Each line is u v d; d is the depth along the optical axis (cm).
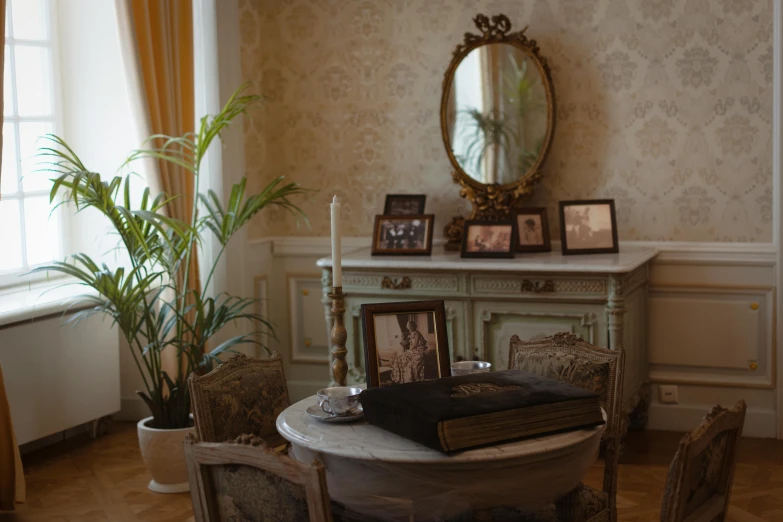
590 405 203
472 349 393
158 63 395
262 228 477
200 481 177
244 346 459
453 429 186
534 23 429
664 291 420
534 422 195
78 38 431
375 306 229
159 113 394
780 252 399
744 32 398
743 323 409
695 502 178
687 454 164
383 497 200
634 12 413
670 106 412
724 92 404
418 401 195
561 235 402
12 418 378
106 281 345
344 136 467
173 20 401
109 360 427
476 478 190
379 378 224
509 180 428
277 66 475
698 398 422
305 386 483
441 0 443
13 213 412
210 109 432
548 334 381
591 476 366
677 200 416
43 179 429
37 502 351
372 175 464
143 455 359
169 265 363
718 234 411
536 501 201
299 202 479
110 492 361
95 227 440
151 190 396
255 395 258
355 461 194
